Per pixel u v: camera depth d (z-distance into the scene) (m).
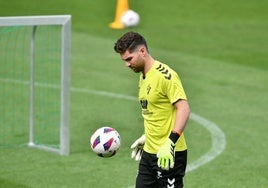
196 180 30.62
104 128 24.02
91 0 84.31
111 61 58.69
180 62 58.56
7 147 35.59
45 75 52.66
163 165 20.09
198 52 62.88
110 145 23.52
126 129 39.34
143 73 21.38
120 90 49.38
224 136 38.09
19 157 33.84
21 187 29.19
